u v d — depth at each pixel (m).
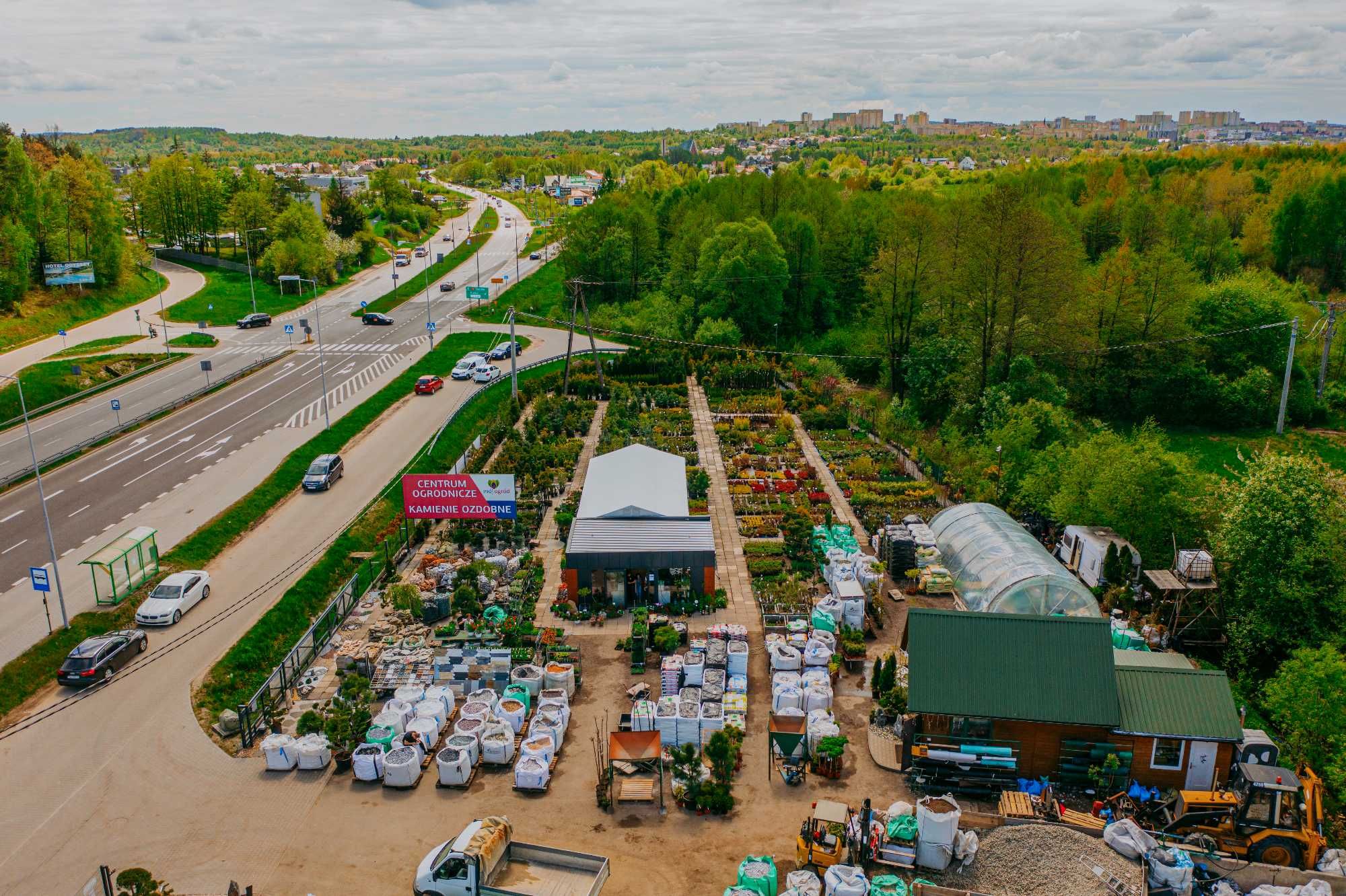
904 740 34.31
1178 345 91.25
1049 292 82.12
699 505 60.53
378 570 52.25
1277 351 94.50
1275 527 43.19
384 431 77.38
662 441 73.62
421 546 55.56
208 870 29.81
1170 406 92.31
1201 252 121.31
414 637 44.19
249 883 29.20
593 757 35.34
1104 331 91.75
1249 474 46.50
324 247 153.38
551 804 32.75
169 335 111.38
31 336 104.00
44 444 71.00
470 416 82.19
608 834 31.11
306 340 112.56
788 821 31.73
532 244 196.62
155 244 166.38
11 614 45.41
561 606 46.62
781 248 119.12
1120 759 32.44
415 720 36.09
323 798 33.34
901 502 61.34
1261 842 29.12
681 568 47.12
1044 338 84.56
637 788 33.03
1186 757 32.22
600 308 128.88
